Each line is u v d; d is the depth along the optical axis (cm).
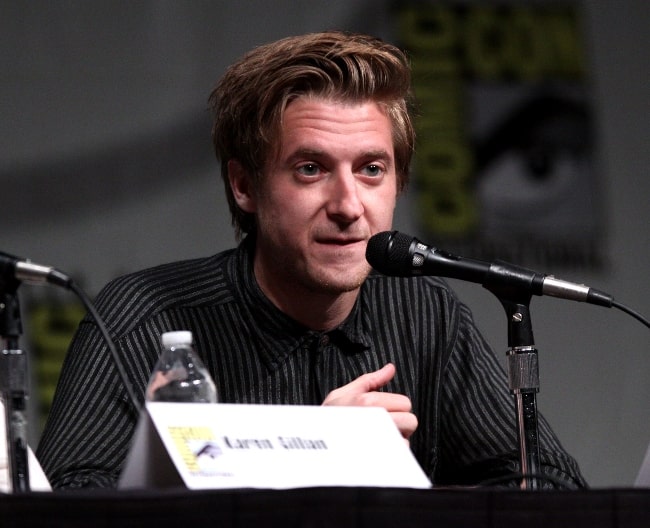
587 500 404
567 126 1210
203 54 1090
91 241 1035
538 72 1209
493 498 399
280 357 663
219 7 1099
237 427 422
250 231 693
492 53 1198
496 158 1183
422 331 704
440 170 1162
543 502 401
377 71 639
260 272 670
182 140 1075
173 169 1069
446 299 723
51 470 591
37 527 369
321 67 638
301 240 630
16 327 459
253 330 664
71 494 375
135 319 653
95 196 1041
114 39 1062
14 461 450
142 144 1060
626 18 1248
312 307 659
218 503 376
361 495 388
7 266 459
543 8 1222
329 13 1139
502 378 714
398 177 688
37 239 1019
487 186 1175
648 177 1230
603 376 1192
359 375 679
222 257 701
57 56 1042
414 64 1169
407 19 1172
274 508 380
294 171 631
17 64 1028
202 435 413
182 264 698
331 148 623
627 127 1230
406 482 438
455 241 1157
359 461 438
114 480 585
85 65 1050
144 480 414
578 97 1218
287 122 633
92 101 1048
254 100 648
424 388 697
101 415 615
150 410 409
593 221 1205
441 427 701
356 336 679
